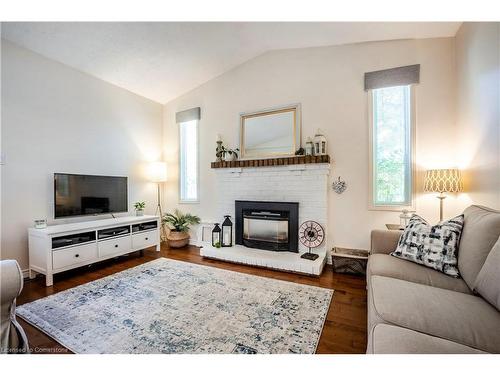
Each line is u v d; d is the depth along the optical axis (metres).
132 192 4.02
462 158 2.44
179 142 4.40
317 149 3.10
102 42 2.83
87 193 3.26
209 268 2.96
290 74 3.42
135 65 3.37
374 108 2.98
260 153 3.60
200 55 3.41
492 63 1.91
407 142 2.83
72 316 1.87
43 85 2.91
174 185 4.45
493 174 1.92
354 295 2.23
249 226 3.59
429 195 2.69
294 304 2.05
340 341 1.56
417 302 1.17
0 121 2.56
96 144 3.49
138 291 2.31
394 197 2.91
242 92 3.78
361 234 3.00
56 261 2.54
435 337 0.93
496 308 1.11
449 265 1.57
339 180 3.11
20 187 2.71
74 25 2.51
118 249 3.17
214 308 1.98
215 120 4.01
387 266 1.69
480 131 2.10
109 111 3.68
